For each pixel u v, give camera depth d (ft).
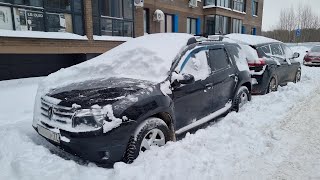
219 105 16.11
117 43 43.27
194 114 13.85
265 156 11.65
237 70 17.90
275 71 24.98
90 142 9.76
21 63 34.09
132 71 13.29
